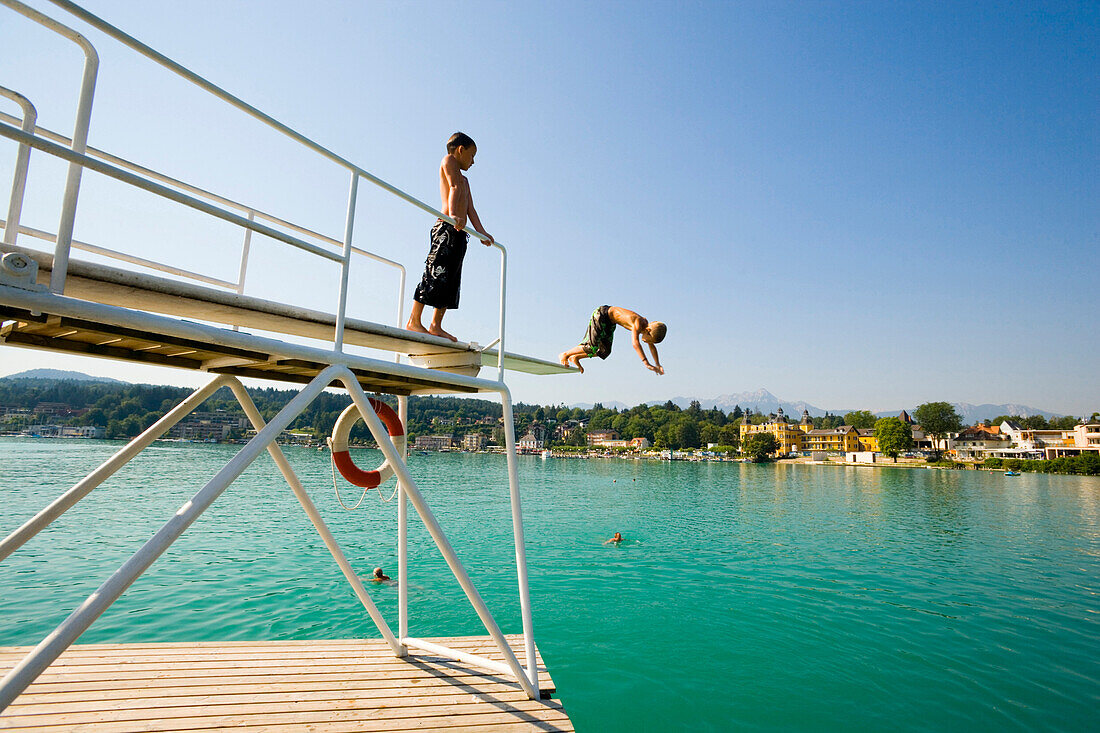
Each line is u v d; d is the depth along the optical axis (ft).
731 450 521.24
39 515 9.54
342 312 10.34
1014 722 24.34
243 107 8.46
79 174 6.95
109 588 6.54
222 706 10.95
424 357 14.58
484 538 71.92
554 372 18.22
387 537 68.69
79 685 11.44
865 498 154.71
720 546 71.20
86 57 7.09
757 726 23.75
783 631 36.19
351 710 11.07
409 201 11.54
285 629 32.91
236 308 9.88
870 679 28.68
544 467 349.61
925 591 48.06
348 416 12.72
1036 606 43.60
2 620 32.07
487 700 11.74
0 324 8.61
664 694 26.73
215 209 8.16
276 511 87.66
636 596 44.50
